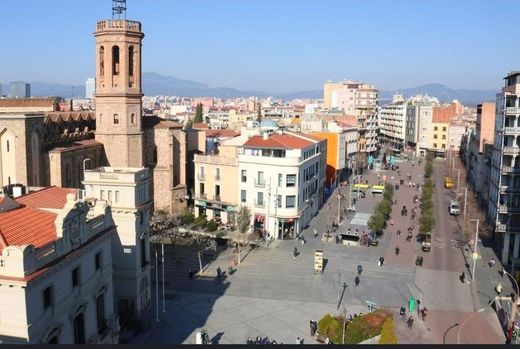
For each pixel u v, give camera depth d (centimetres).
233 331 5003
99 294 3619
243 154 8769
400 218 10419
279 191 8450
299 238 8544
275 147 8525
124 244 4997
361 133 18400
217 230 8525
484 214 10250
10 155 7156
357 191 13125
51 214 3459
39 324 2878
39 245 3019
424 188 12194
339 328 4925
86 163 8525
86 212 3438
